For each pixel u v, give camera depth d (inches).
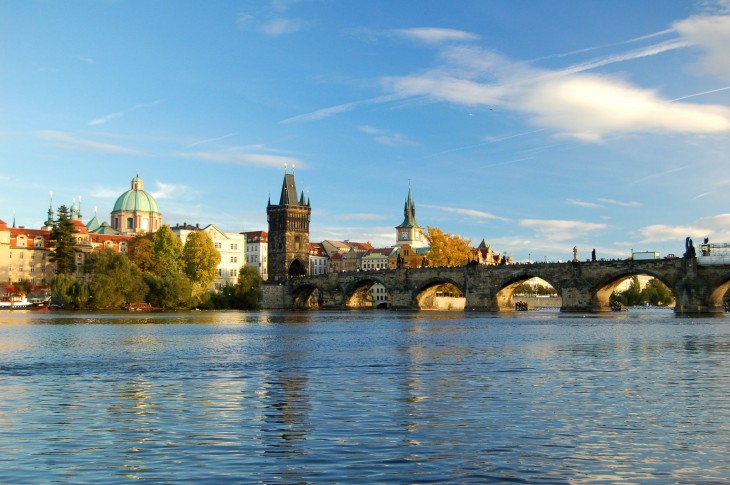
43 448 1062.4
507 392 1574.8
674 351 2635.3
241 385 1717.5
